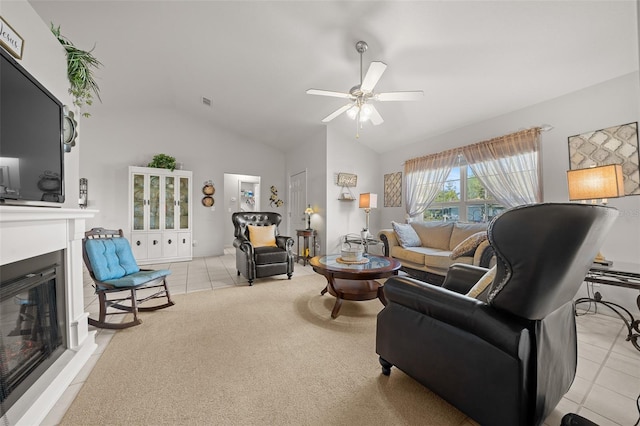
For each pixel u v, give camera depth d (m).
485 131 3.55
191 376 1.49
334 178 4.80
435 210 4.38
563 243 0.86
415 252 3.44
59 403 1.27
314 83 3.55
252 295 2.97
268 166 6.44
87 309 2.54
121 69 3.67
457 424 1.15
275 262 3.57
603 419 1.20
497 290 1.02
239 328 2.12
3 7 1.28
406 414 1.21
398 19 2.24
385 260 2.75
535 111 3.04
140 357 1.69
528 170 3.02
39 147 1.42
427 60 2.65
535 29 2.10
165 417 1.18
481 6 2.00
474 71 2.70
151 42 3.08
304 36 2.71
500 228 0.99
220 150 5.83
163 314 2.42
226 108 4.91
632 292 2.36
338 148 4.86
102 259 2.17
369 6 2.19
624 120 2.40
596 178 2.12
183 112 5.41
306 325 2.19
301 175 5.74
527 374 0.96
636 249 2.32
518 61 2.46
